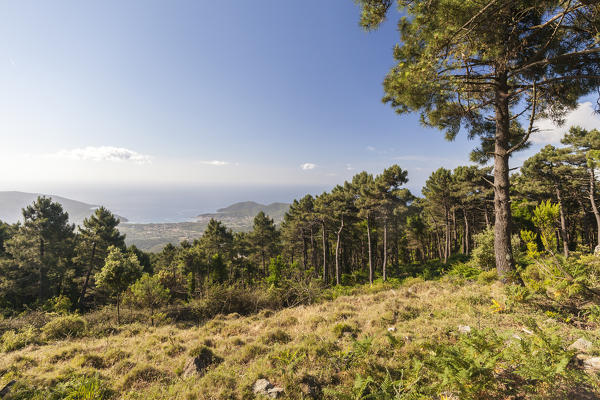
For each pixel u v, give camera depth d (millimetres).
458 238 48219
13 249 31312
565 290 6328
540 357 3477
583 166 23938
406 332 6199
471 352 3906
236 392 4574
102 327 11352
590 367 3621
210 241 43281
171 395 4715
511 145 10312
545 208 7320
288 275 21062
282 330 7844
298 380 4605
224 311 14391
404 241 46375
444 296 8633
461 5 4664
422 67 6020
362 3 5805
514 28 5504
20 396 4723
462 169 31594
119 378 5648
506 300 6574
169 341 8211
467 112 9289
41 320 12258
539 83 6645
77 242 38188
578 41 6176
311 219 37000
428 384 3832
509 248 8281
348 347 5805
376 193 28281
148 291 14898
